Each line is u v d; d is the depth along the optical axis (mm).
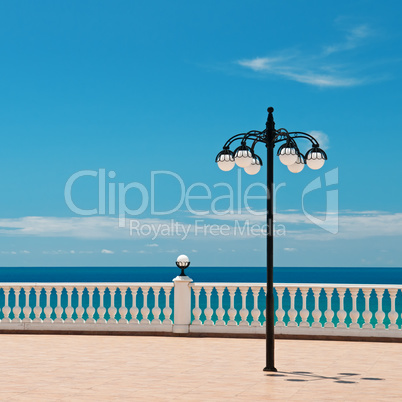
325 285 13898
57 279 144625
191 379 9250
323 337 13734
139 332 14461
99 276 170375
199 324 14328
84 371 9906
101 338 14047
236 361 10969
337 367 10383
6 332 14789
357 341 13523
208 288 14367
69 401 7676
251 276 160625
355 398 7934
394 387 8688
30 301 50656
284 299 50562
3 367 10281
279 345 12969
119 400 7742
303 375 9633
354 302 13750
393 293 13523
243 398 7898
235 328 14148
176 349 12383
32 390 8367
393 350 12312
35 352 11961
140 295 55969
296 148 10461
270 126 10391
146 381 9062
